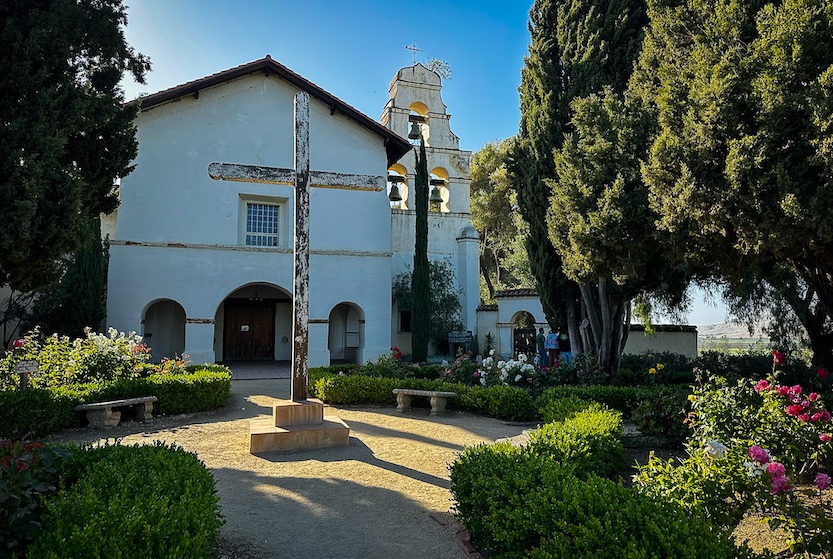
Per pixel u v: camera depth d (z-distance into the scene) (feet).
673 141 22.86
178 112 56.29
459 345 69.05
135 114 32.55
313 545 12.90
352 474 18.88
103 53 30.40
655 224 26.08
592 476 12.01
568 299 42.27
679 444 21.89
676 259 27.76
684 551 8.47
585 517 9.83
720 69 20.93
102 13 29.78
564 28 40.50
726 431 15.58
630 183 29.45
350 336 72.18
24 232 24.21
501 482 12.14
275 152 59.36
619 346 39.99
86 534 8.64
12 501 8.99
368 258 62.13
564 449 15.78
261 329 70.44
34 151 25.43
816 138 18.16
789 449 14.73
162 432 26.12
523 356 36.37
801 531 10.30
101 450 14.12
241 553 12.34
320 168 61.41
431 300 68.85
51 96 26.61
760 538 13.43
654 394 24.48
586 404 24.54
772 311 46.88
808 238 19.36
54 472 10.69
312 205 60.75
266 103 59.62
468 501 12.97
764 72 19.65
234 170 23.73
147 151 54.70
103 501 10.18
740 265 23.31
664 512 9.94
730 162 19.94
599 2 38.60
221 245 56.24
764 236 20.06
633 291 38.06
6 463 9.17
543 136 40.47
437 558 12.25
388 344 61.67
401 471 19.33
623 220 28.58
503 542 11.08
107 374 32.35
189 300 54.75
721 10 21.81
